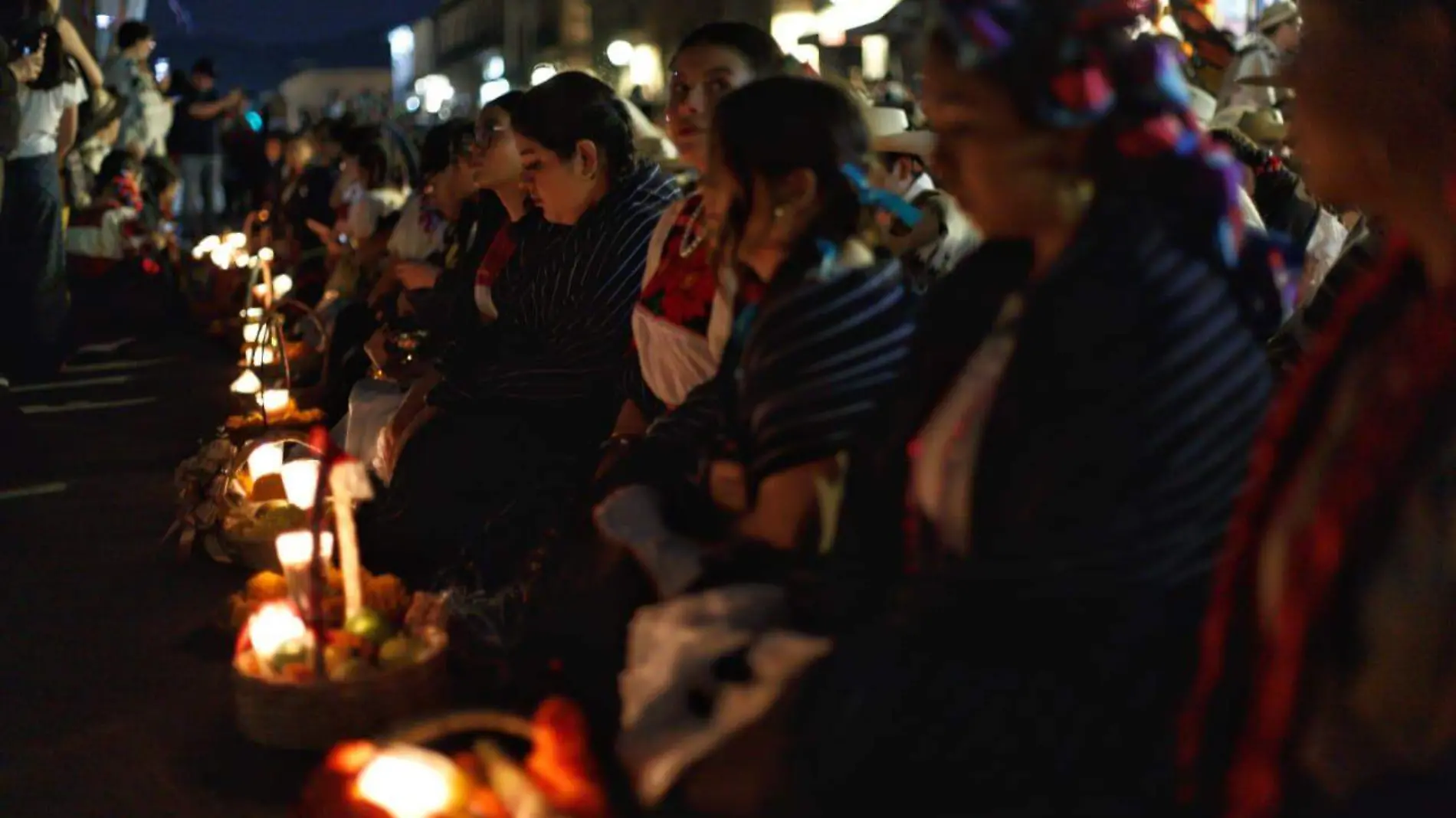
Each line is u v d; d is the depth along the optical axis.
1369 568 1.52
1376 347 1.59
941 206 3.87
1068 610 1.79
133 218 11.49
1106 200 1.79
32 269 8.41
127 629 4.32
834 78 3.29
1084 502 1.75
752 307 2.71
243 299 10.62
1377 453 1.53
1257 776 1.60
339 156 10.19
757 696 2.15
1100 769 1.81
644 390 3.60
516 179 4.68
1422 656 1.49
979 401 1.87
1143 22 2.03
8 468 6.52
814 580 2.28
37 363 8.62
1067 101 1.74
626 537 2.75
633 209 4.10
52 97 8.20
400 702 3.34
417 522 4.35
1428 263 1.57
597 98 4.06
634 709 2.41
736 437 2.68
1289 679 1.57
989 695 1.84
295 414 6.08
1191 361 1.75
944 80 1.83
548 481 4.11
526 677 3.20
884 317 2.48
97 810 3.14
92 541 5.33
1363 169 1.60
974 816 1.86
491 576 4.04
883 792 1.91
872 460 2.11
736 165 2.58
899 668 1.91
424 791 2.50
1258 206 4.34
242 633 3.66
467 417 4.32
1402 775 1.55
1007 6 1.76
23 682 3.88
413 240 6.84
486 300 4.73
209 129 17.30
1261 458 1.66
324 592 3.73
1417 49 1.52
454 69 34.34
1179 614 1.80
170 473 6.54
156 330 11.41
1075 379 1.74
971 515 1.84
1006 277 2.02
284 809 3.13
